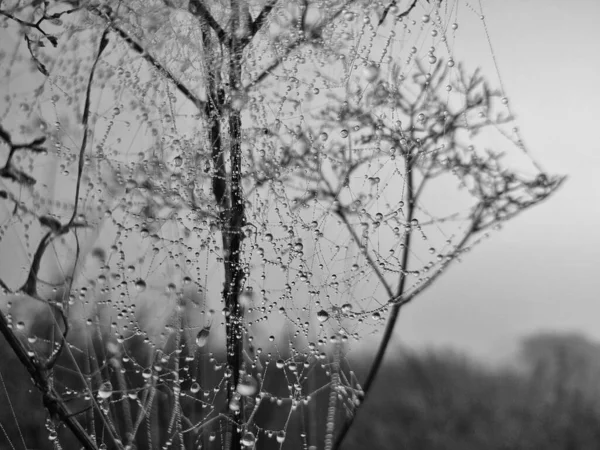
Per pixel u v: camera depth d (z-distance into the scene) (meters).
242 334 0.18
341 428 0.21
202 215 0.19
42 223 0.18
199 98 0.19
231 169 0.19
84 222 0.19
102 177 0.20
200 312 0.20
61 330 0.19
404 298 0.21
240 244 0.19
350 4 0.20
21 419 0.22
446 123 0.22
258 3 0.19
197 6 0.19
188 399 0.21
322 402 0.23
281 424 0.22
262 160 0.20
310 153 0.21
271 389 0.22
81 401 0.21
